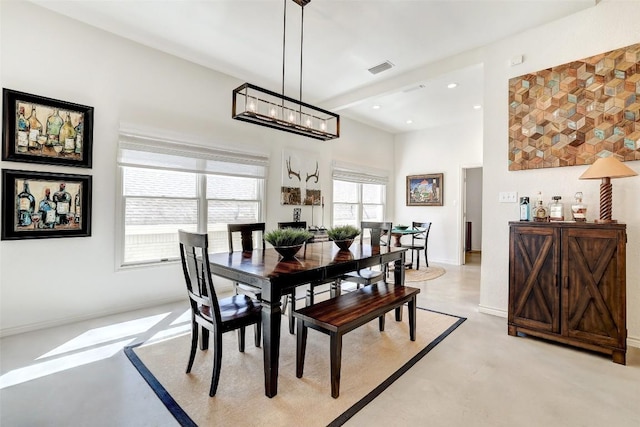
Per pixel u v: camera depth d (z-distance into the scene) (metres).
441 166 6.50
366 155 6.45
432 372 2.09
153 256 3.49
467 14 2.75
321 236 4.59
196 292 2.05
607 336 2.24
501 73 3.16
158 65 3.43
